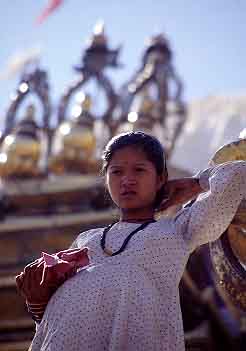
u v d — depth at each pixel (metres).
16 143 24.28
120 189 4.88
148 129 23.36
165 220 4.84
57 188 21.84
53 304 4.56
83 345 4.33
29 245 20.95
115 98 24.69
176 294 4.58
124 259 4.54
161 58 24.59
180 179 5.07
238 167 4.80
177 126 23.70
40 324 4.59
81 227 20.64
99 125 28.20
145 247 4.58
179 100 24.09
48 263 4.61
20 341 18.56
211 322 16.64
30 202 21.78
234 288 5.21
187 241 4.74
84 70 25.52
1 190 22.09
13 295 19.17
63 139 24.38
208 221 4.70
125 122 24.11
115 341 4.29
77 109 25.03
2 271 20.47
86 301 4.42
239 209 5.11
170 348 4.45
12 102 25.52
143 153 4.89
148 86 24.22
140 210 4.90
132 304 4.39
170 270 4.58
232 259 5.22
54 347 4.34
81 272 4.59
